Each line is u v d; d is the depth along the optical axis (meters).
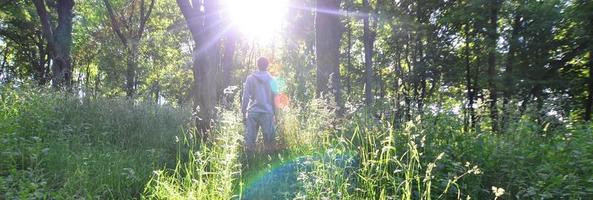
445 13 22.67
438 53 23.48
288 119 8.13
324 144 5.53
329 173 4.53
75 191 4.89
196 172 5.42
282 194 5.13
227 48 17.11
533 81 19.33
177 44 36.06
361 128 6.48
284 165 5.96
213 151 5.18
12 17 30.16
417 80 23.94
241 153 6.54
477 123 7.21
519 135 5.98
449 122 6.86
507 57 20.89
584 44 19.61
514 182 5.04
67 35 19.77
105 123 8.42
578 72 20.61
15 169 5.21
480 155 5.54
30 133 7.29
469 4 20.58
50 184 5.21
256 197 5.11
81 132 7.68
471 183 5.10
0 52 44.97
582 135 6.03
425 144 5.65
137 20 34.88
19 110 8.58
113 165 5.70
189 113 11.20
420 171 5.15
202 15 9.33
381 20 23.88
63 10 19.88
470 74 22.80
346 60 34.53
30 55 41.44
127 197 5.11
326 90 11.14
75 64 37.88
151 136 8.19
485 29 20.61
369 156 5.40
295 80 19.67
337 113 7.77
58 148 6.38
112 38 31.59
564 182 4.80
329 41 11.90
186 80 34.97
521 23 20.73
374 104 7.89
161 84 32.53
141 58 28.91
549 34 20.06
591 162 4.97
